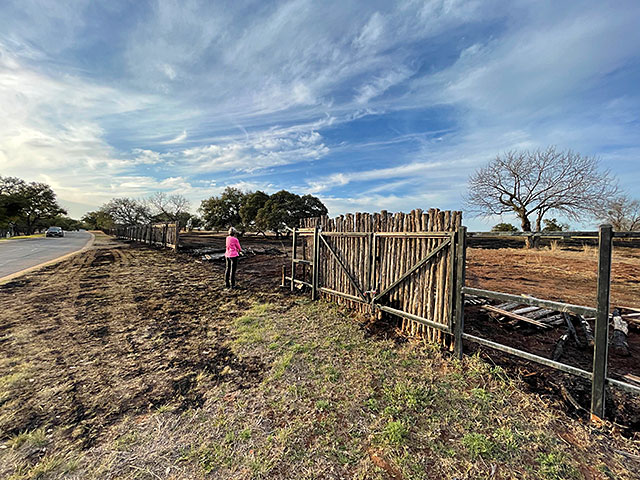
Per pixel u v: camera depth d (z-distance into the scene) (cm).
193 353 371
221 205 3098
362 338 407
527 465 193
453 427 230
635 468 189
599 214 2120
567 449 206
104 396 278
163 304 595
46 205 5394
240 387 292
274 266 1135
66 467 194
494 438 217
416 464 195
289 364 335
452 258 343
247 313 531
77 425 237
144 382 303
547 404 257
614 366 329
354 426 232
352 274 539
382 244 471
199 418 244
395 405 257
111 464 197
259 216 2692
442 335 371
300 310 543
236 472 190
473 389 280
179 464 197
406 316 416
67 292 691
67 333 438
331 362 339
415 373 312
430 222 383
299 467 193
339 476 186
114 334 436
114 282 810
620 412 245
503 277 896
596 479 182
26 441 218
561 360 344
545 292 696
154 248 1841
